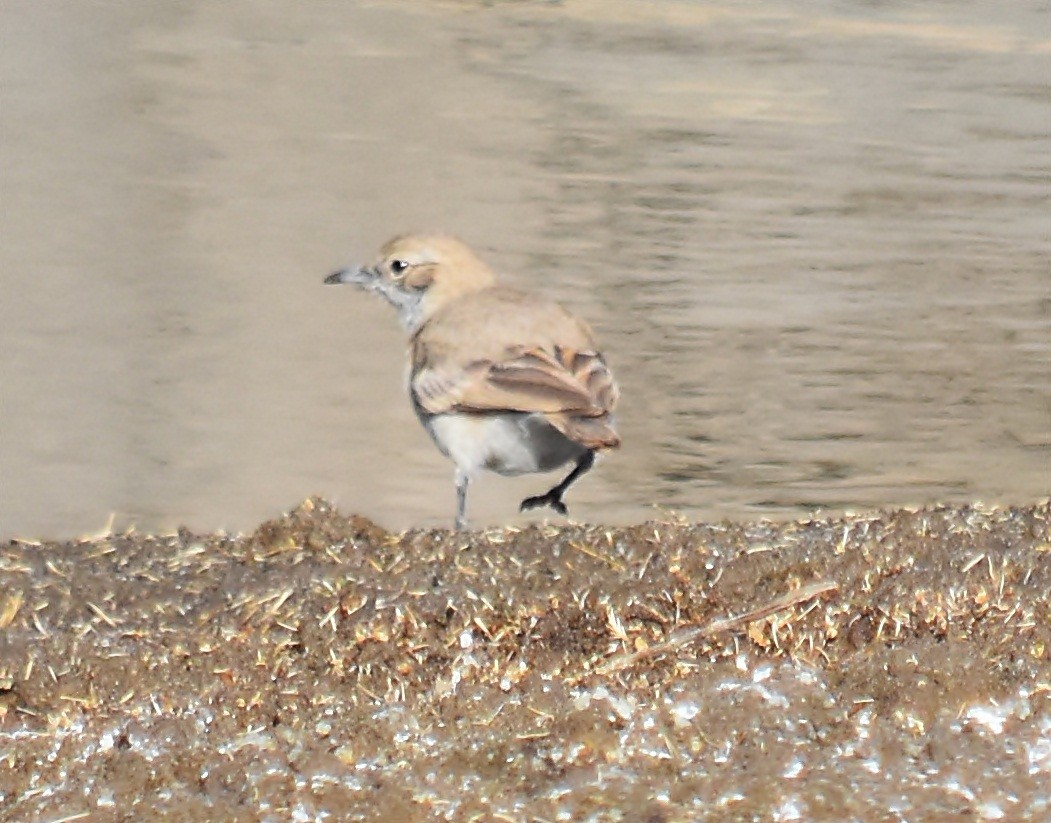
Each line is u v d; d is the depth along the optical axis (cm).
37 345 1947
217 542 1009
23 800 843
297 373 1873
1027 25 3919
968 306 2023
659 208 2467
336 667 912
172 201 2552
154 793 849
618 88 3275
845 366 1836
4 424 1712
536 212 2442
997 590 973
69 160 2778
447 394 1162
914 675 935
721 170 2697
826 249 2266
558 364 1153
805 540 1000
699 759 891
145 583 958
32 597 941
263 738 879
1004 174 2655
